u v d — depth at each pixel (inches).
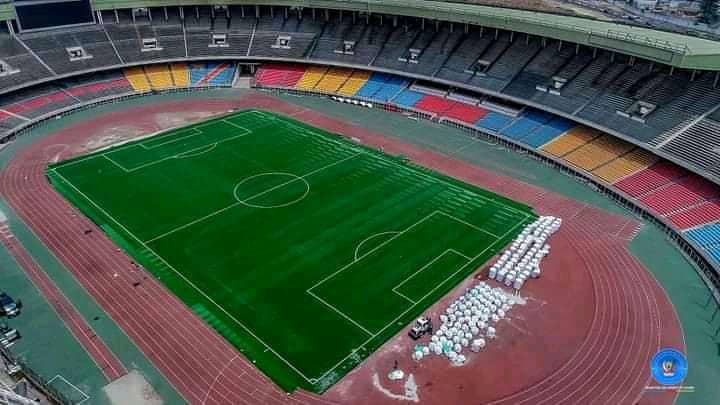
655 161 2445.9
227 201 2282.2
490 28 3385.8
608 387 1438.2
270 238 2033.7
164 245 1989.4
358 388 1423.5
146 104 3400.6
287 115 3250.5
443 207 2265.0
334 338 1582.2
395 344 1566.2
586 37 2640.3
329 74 3710.6
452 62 3371.1
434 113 3218.5
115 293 1749.5
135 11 3863.2
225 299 1727.4
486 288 1756.9
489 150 2829.7
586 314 1691.7
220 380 1448.1
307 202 2284.7
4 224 2108.8
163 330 1606.8
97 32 3676.2
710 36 2721.5
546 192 2417.6
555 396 1408.7
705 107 2410.2
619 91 2726.4
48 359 1497.3
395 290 1772.9
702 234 2022.6
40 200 2279.8
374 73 3641.7
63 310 1674.5
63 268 1862.7
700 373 1482.5
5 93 3102.9
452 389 1423.5
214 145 2822.3
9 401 1301.7
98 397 1387.8
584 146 2669.8
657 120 2502.5
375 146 2839.6
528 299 1750.7
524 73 3105.3
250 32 3909.9
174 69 3769.7
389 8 3437.5
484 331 1616.6
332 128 3070.9
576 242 2057.1
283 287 1780.3
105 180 2447.1
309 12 3976.4
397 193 2369.6
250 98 3528.5
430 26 3627.0
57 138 2893.7
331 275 1838.1
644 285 1829.5
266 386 1429.6
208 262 1898.4
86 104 3314.5
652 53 2373.3
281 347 1550.2
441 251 1973.4
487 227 2127.2
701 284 1839.3
